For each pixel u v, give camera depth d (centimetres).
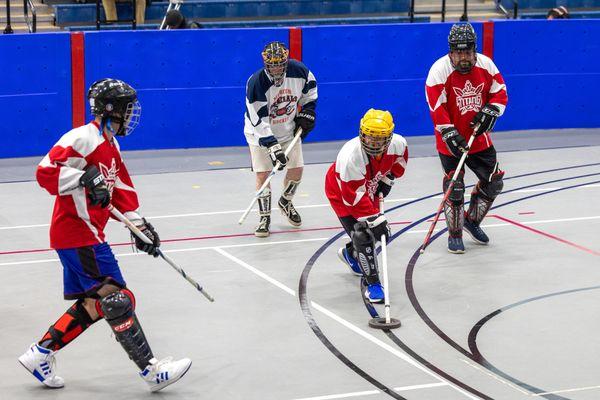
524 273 1036
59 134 1633
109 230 1209
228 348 830
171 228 1223
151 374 735
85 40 1609
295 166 1191
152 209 1317
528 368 783
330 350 823
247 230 1216
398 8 2208
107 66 1633
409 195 1395
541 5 2275
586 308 927
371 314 909
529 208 1320
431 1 2241
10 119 1605
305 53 1711
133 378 773
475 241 1152
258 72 1138
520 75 1822
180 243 1155
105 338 857
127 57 1639
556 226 1229
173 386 755
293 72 1159
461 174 1122
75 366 796
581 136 1819
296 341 845
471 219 1141
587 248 1130
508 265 1066
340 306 936
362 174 897
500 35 1788
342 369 783
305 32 1703
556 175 1523
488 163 1112
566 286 993
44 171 706
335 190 959
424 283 1002
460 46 1055
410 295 964
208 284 1002
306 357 809
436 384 752
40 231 1212
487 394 733
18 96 1598
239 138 1736
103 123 735
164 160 1628
